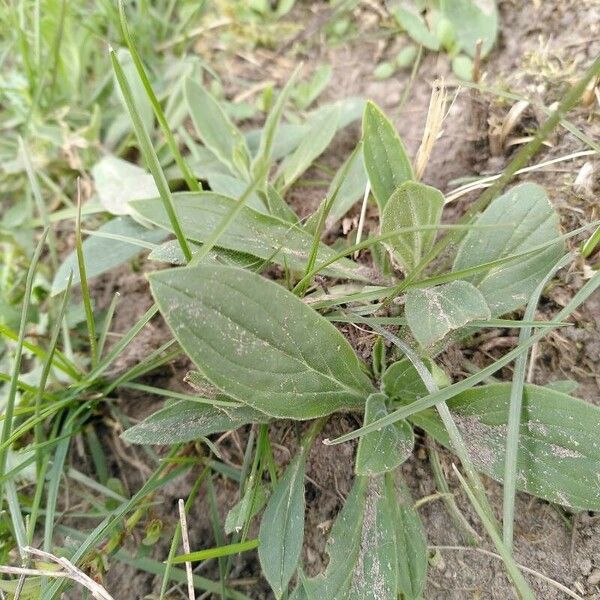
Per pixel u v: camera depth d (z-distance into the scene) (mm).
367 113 193
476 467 173
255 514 200
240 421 186
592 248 206
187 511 214
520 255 166
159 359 222
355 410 190
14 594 178
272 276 230
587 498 160
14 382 188
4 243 287
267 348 158
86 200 291
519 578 145
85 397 228
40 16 298
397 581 168
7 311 254
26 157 254
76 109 306
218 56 322
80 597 203
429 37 283
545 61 250
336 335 170
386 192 198
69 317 256
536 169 230
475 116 254
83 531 216
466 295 170
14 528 191
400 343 180
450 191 244
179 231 172
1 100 324
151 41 326
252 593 199
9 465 221
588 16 253
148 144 164
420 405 161
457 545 190
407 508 182
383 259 211
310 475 206
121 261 230
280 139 271
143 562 203
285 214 219
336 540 176
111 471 229
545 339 207
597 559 182
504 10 277
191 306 143
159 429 182
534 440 167
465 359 206
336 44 310
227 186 233
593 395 198
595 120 229
